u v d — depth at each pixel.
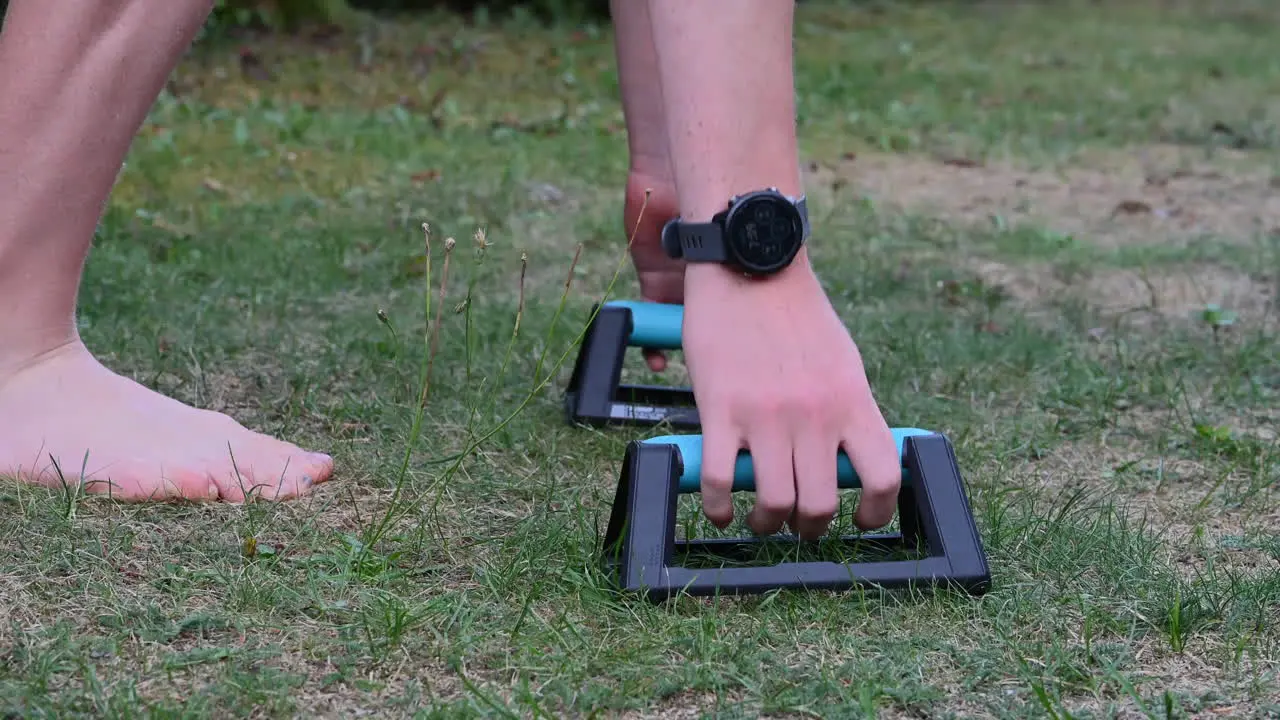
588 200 4.35
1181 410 2.55
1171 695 1.42
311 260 3.35
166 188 4.18
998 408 2.53
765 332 1.63
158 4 1.87
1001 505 1.97
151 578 1.62
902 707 1.38
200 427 1.97
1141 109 6.48
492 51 7.23
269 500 1.90
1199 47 8.85
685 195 1.69
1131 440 2.39
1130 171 5.26
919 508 1.68
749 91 1.69
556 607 1.59
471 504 1.94
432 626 1.52
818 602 1.60
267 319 2.87
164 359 2.51
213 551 1.71
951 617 1.58
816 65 7.41
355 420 2.28
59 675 1.38
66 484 1.83
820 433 1.61
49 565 1.63
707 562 1.72
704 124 1.68
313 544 1.75
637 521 1.61
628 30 2.35
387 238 3.67
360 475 2.02
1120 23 9.95
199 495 1.88
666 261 2.46
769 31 1.71
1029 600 1.63
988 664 1.47
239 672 1.40
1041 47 8.59
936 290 3.37
